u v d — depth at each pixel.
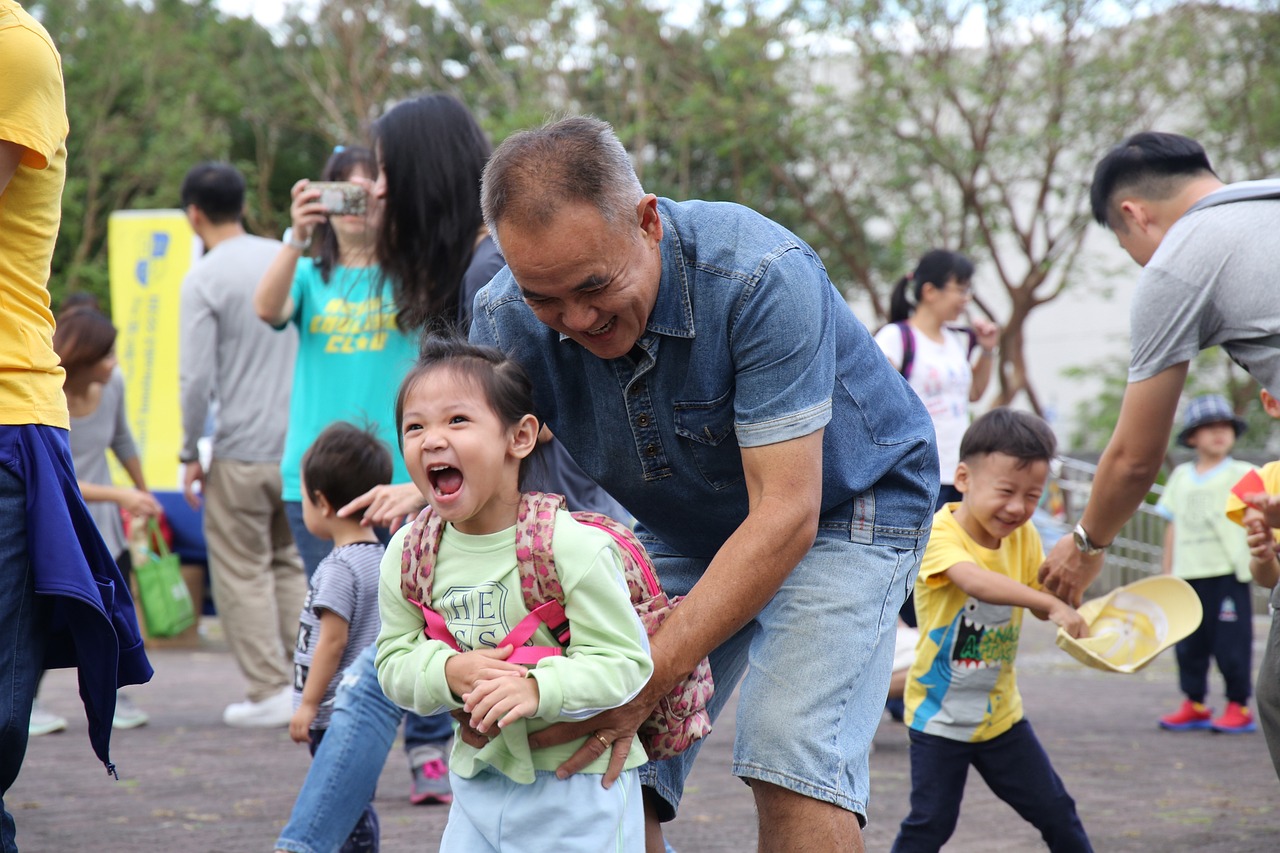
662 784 2.85
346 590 3.92
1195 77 16.62
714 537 2.90
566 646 2.44
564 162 2.29
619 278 2.36
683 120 18.52
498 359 2.52
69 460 2.91
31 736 6.27
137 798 4.88
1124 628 3.72
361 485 4.07
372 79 22.28
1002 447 3.83
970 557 3.79
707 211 2.58
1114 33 17.09
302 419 4.96
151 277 10.84
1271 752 3.19
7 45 2.69
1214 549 6.87
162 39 25.03
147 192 24.34
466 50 23.55
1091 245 22.98
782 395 2.49
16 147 2.71
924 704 3.73
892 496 2.80
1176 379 3.24
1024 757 3.70
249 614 6.61
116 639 2.88
